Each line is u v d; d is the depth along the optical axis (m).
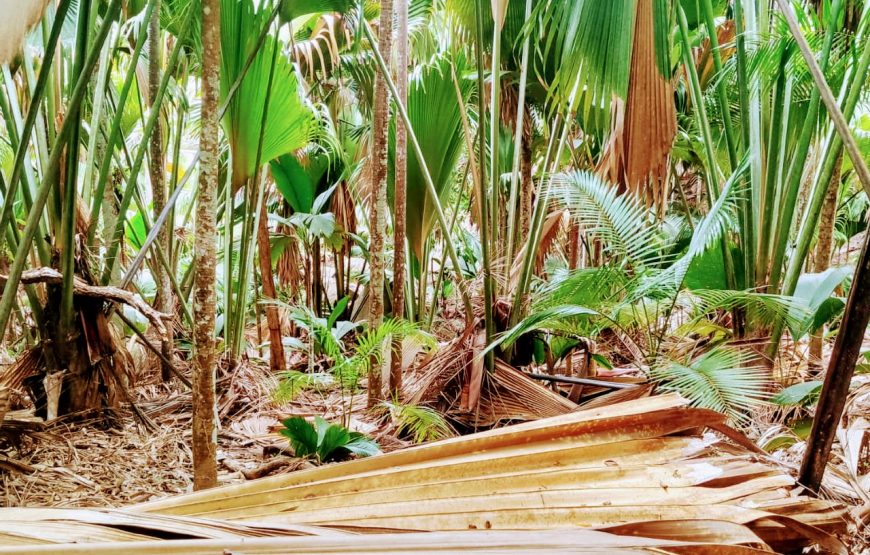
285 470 2.29
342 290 6.31
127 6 3.17
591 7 2.34
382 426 2.91
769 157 2.60
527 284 3.08
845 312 1.13
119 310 2.85
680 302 2.64
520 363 3.17
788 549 0.77
